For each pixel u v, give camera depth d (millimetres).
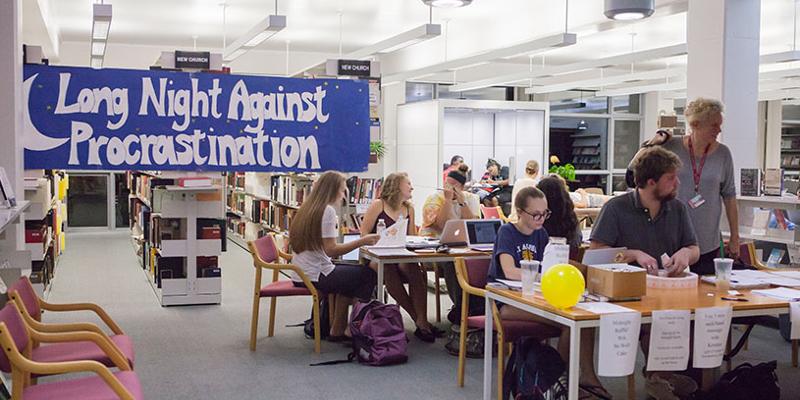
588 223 10000
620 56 10953
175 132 6270
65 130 6016
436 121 12117
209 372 5016
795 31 11531
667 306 3350
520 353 3811
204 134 6332
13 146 5438
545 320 4133
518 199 4281
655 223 4062
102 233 13797
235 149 6406
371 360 5152
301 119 6543
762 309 3443
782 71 11953
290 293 5500
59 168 6023
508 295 3680
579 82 14055
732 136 6547
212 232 7215
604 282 3479
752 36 6582
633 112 17531
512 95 17078
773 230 6453
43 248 7195
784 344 5855
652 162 3930
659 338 3254
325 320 5863
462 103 12195
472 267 4668
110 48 13789
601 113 17297
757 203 6449
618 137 17484
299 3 10289
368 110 6723
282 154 6512
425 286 5984
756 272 4309
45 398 2906
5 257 4133
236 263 10164
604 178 17406
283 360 5305
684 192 4355
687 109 4383
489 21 11531
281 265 5477
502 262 4164
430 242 5859
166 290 7145
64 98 6004
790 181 7473
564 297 3270
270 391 4617
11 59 5414
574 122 17141
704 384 4156
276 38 13328
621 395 4500
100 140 6102
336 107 6621
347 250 5543
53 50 11664
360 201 8742
